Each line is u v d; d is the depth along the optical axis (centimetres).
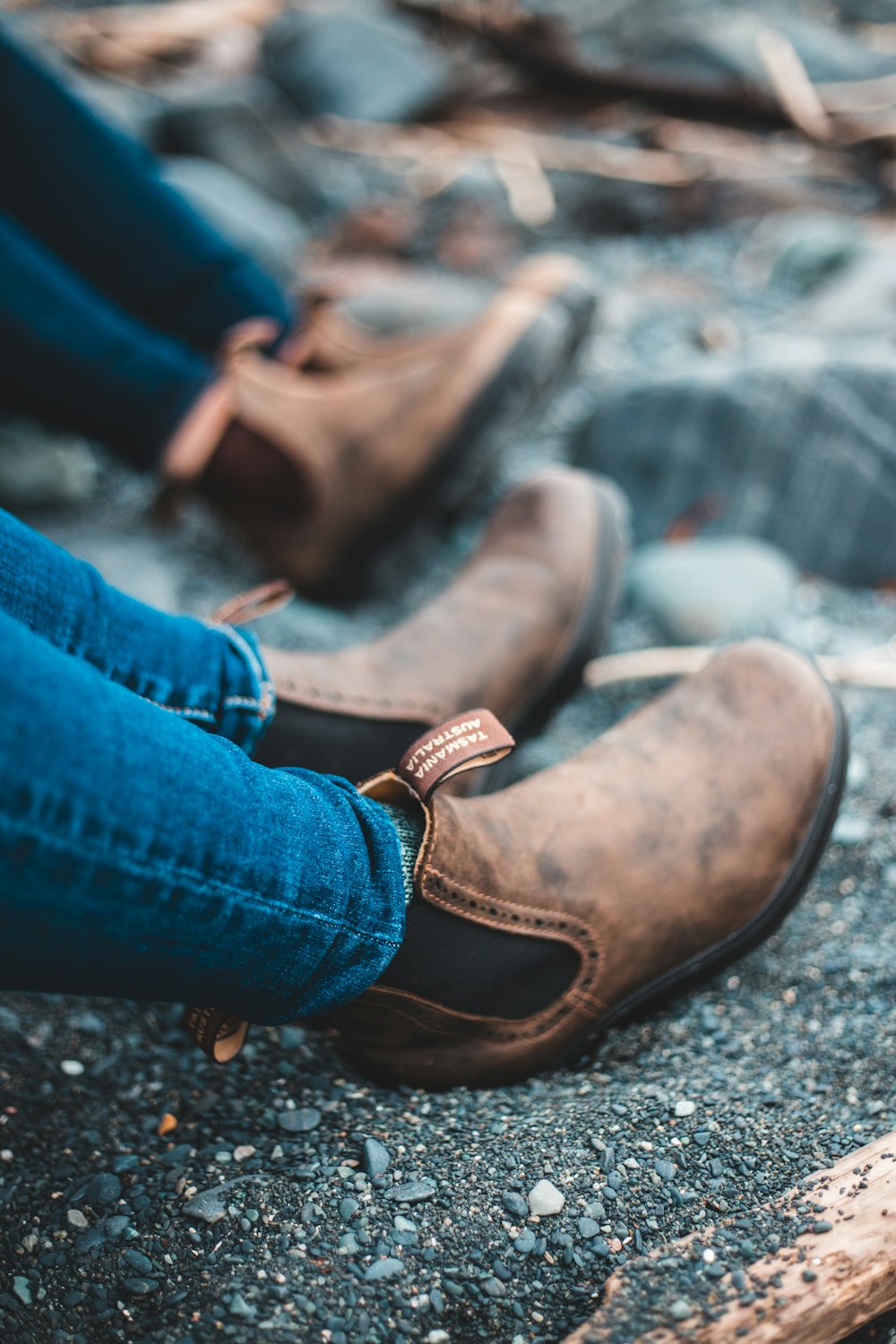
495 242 289
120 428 152
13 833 57
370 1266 80
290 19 379
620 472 193
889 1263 75
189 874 65
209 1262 82
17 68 156
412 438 158
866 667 150
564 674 129
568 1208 83
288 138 326
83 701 61
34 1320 79
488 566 132
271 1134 93
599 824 96
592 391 221
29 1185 90
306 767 105
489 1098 96
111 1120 96
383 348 176
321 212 312
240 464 157
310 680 107
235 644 95
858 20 400
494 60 378
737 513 183
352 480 159
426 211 305
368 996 86
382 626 168
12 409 156
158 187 165
